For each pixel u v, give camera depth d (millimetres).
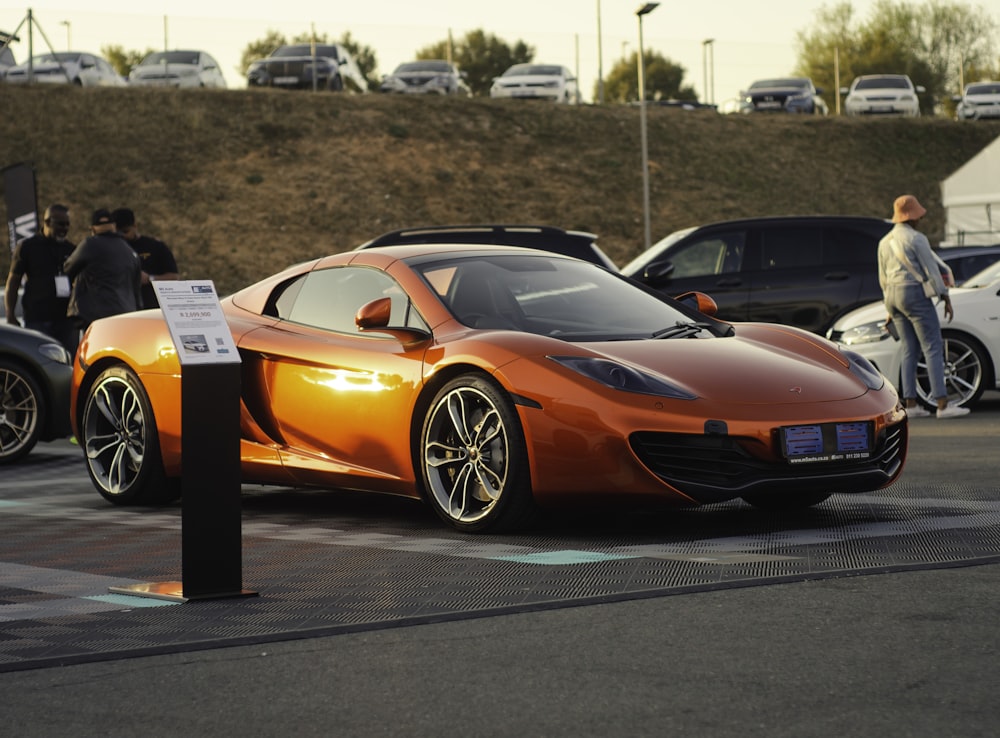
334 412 5887
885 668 3111
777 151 44219
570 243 12461
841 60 68188
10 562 4883
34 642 3553
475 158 40531
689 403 5168
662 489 5102
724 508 6082
